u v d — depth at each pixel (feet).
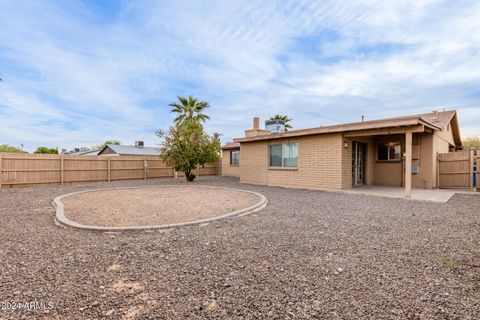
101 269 10.19
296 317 7.05
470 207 22.93
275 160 43.98
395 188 36.68
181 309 7.46
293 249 12.30
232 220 18.33
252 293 8.32
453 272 9.79
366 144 40.24
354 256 11.40
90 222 17.78
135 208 23.11
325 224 16.98
